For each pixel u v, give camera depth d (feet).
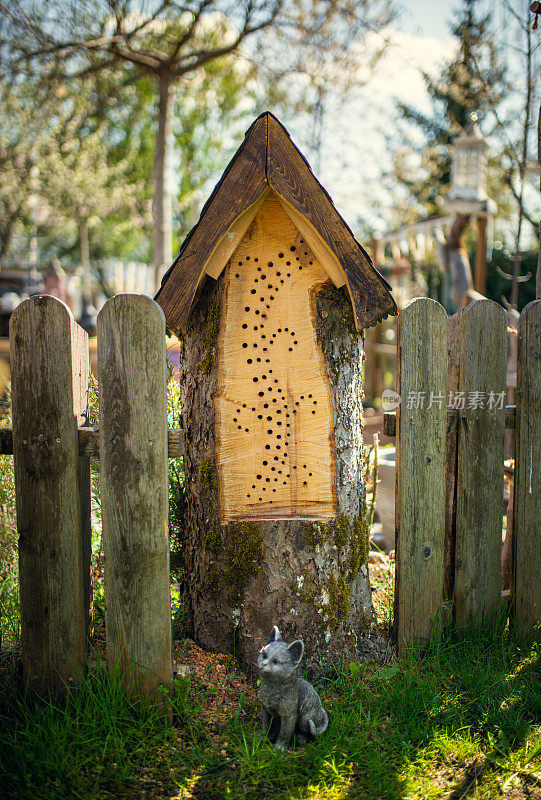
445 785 6.91
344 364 8.91
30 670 7.92
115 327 7.55
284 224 8.47
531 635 10.02
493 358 9.75
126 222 68.33
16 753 6.93
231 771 7.06
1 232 50.49
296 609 8.63
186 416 9.23
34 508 7.76
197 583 9.20
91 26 29.48
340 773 6.93
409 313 9.02
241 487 8.71
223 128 66.95
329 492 8.74
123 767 6.96
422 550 9.36
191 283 8.23
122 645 7.82
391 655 9.31
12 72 30.09
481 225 29.86
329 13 28.94
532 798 6.72
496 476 9.88
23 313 7.55
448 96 47.11
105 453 7.68
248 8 29.17
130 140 63.57
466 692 8.46
